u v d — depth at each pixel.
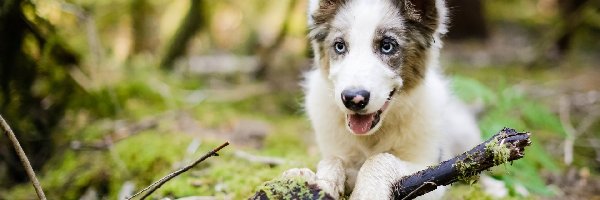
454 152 1.92
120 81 2.52
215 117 2.30
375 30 1.61
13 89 2.08
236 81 2.98
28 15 2.03
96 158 2.00
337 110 1.66
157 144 2.01
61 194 1.93
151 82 2.62
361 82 1.54
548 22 4.71
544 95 2.68
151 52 3.17
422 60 1.67
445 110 1.80
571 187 1.92
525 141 1.44
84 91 2.24
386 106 1.60
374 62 1.58
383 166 1.53
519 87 2.72
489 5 5.06
